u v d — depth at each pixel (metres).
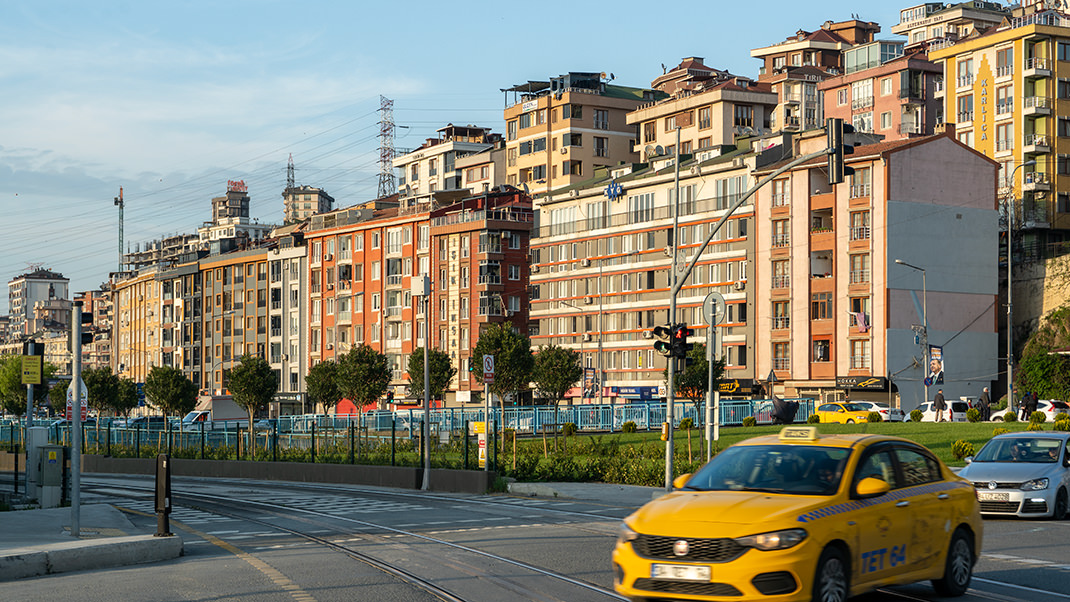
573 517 21.89
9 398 110.38
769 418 64.12
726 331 81.94
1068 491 19.45
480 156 124.00
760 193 80.31
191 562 15.65
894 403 72.88
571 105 109.19
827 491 10.22
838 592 9.75
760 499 10.00
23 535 18.89
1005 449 20.50
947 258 76.31
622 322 89.38
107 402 89.81
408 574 13.67
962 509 11.73
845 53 102.69
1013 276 80.56
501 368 60.19
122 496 33.97
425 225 102.94
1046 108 80.44
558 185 109.75
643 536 9.82
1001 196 82.12
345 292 109.56
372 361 77.56
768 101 100.25
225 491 36.03
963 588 11.69
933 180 76.31
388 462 41.97
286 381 115.81
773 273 79.31
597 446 44.16
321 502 29.09
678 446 42.25
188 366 131.75
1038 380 71.69
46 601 12.00
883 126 95.69
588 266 92.62
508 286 99.06
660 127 104.75
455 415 61.62
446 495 31.30
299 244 116.44
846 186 76.12
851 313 75.19
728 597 9.30
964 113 86.25
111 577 14.09
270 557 15.97
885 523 10.42
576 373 63.22
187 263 132.88
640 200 89.00
